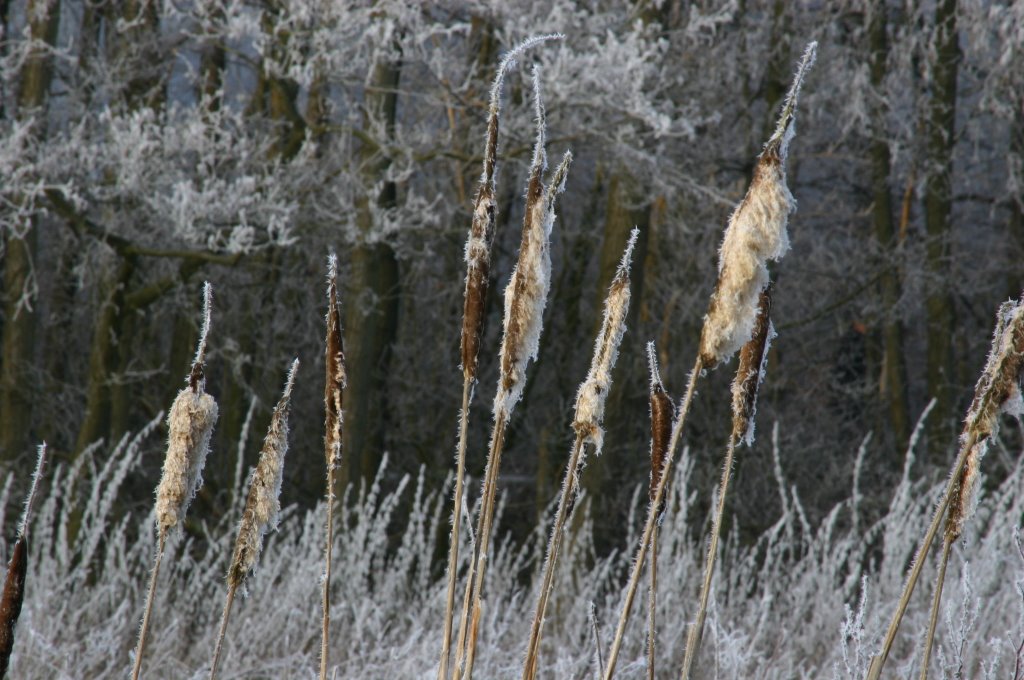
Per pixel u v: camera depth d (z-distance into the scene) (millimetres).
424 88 15484
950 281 23406
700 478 20156
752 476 21688
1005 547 6672
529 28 13242
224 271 19531
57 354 19609
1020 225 25734
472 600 2531
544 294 2357
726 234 2180
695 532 19484
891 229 24406
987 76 21344
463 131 15789
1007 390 2387
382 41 12648
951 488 2410
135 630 7121
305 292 21609
